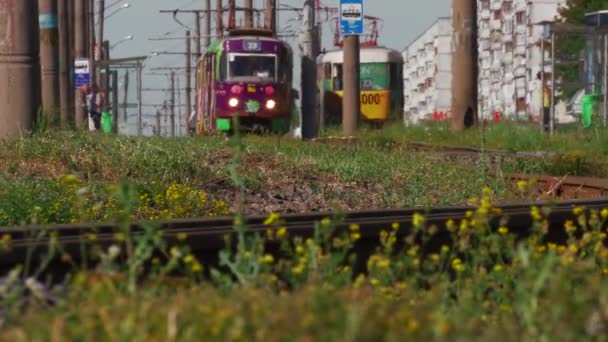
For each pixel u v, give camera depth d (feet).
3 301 48.91
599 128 293.23
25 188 129.59
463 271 66.33
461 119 356.38
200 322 44.62
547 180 159.63
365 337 40.96
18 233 77.15
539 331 46.34
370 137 281.33
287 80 421.18
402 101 519.19
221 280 56.70
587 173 195.31
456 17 357.61
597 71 355.56
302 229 81.41
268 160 181.68
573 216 92.94
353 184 165.27
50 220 117.70
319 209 144.15
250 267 57.72
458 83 356.79
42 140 180.45
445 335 42.22
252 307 46.42
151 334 44.21
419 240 85.35
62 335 43.21
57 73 306.14
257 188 155.84
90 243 70.08
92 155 162.91
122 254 70.28
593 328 43.27
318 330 42.14
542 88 351.87
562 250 72.43
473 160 217.15
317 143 261.65
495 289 62.90
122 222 54.13
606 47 353.31
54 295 51.21
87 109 499.10
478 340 43.62
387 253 65.82
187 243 74.38
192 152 179.73
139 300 49.14
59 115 220.64
